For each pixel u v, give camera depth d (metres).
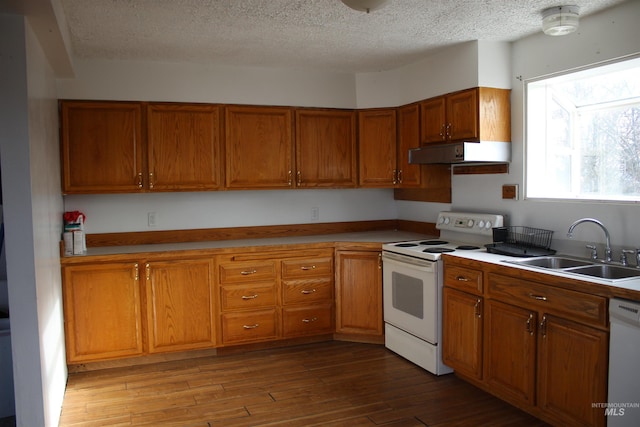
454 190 4.11
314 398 3.09
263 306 3.95
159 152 3.88
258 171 4.15
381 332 4.03
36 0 2.10
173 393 3.19
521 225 3.46
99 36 3.19
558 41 3.13
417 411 2.89
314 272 4.07
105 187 3.76
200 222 4.29
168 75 3.89
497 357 2.94
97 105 3.72
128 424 2.78
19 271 2.34
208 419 2.83
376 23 3.03
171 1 2.61
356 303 4.09
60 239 3.50
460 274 3.21
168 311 3.71
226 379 3.41
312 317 4.09
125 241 4.07
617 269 2.72
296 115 4.25
